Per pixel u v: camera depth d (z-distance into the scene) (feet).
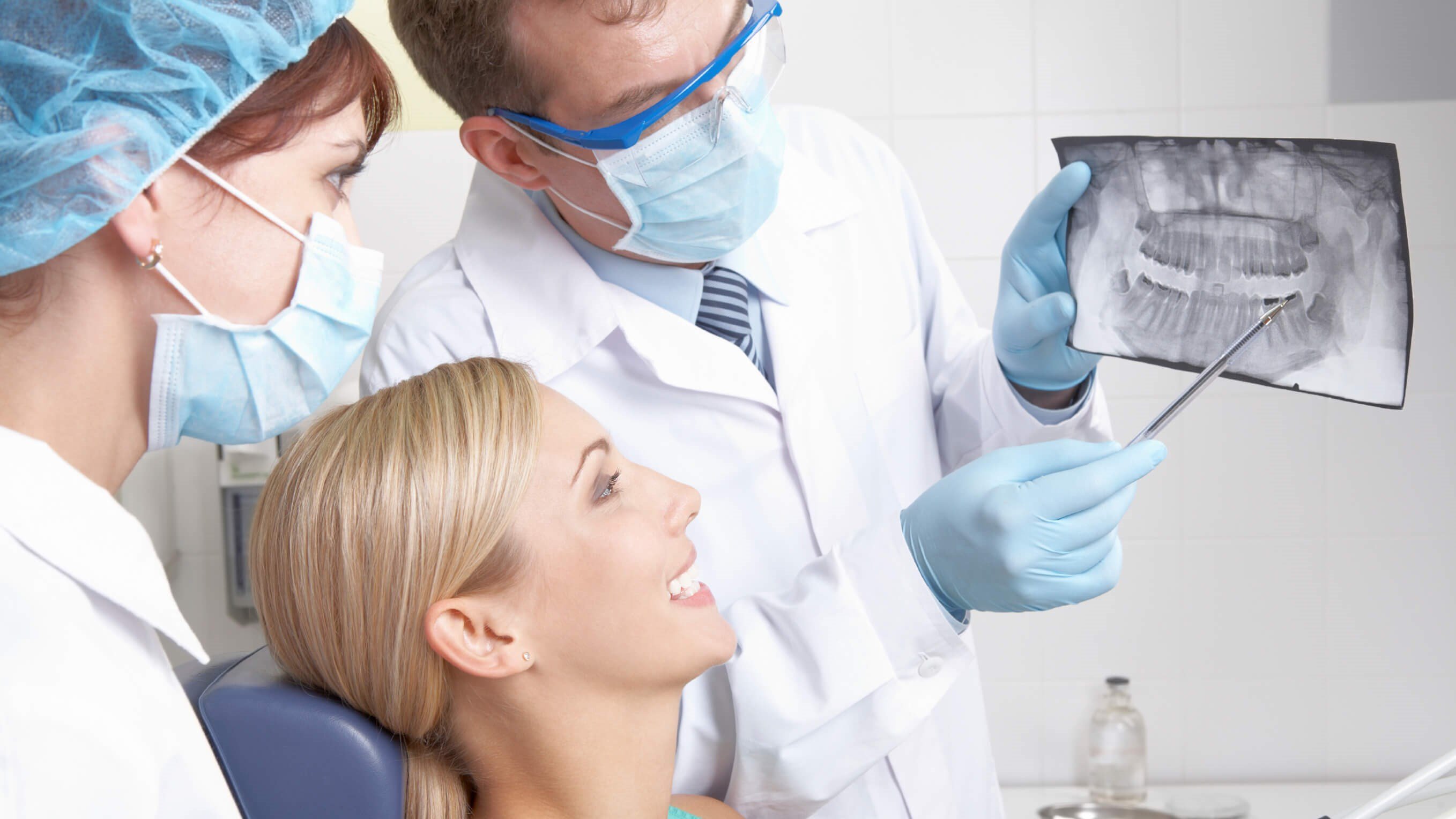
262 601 3.56
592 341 4.35
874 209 5.21
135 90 2.43
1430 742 8.84
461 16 3.79
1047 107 8.66
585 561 3.54
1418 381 8.60
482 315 4.48
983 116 8.70
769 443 4.43
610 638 3.56
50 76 2.37
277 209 2.69
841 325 4.81
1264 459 8.75
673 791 4.17
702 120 3.71
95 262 2.49
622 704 3.65
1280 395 8.67
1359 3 8.39
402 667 3.46
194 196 2.58
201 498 8.82
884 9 8.63
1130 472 3.63
